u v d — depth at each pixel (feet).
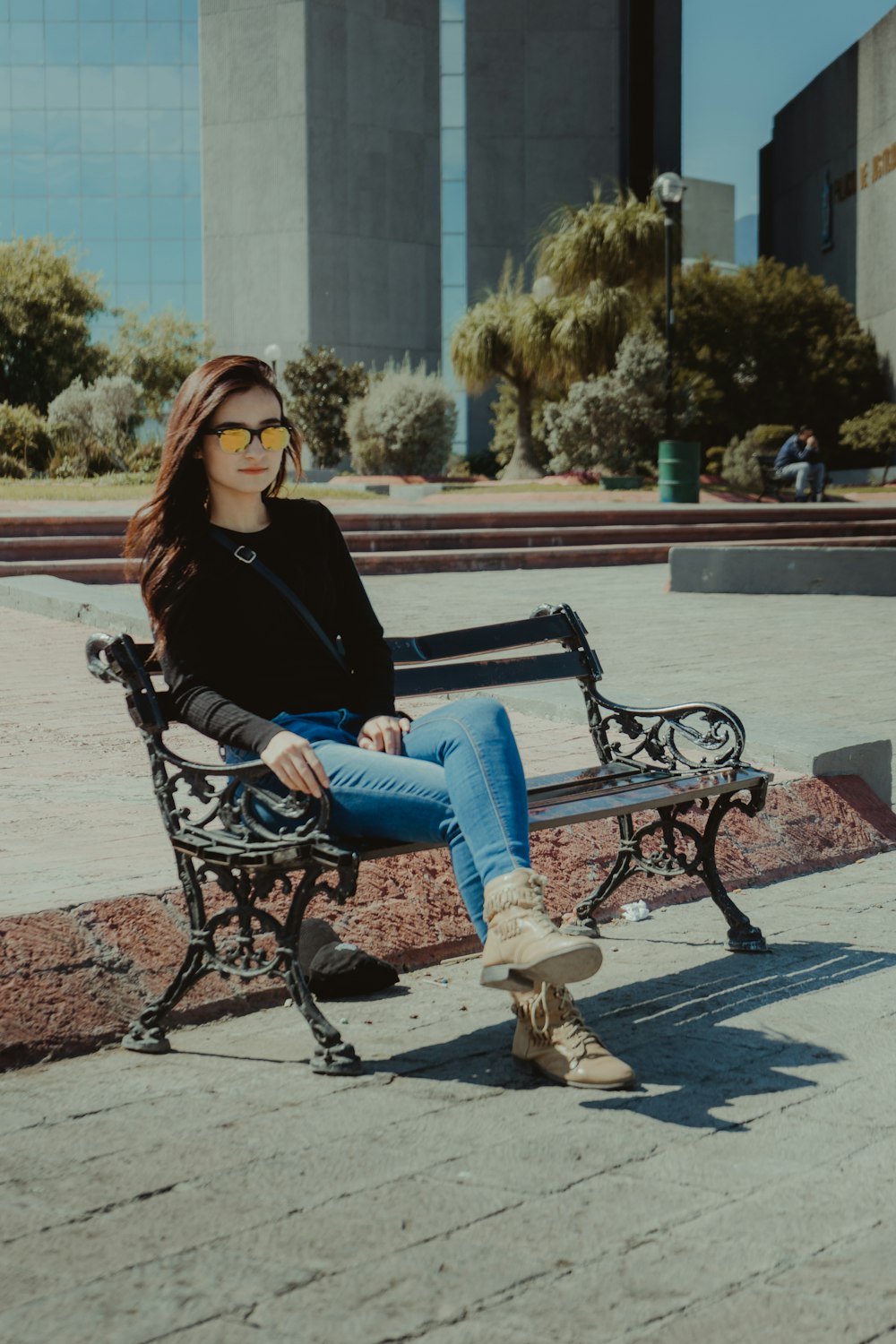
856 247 139.54
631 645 32.07
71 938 10.37
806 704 23.68
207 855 9.32
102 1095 8.98
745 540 65.57
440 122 129.80
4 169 141.90
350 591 10.90
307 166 121.29
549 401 104.63
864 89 135.85
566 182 131.34
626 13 134.72
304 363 106.52
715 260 179.63
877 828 16.35
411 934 12.19
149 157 141.18
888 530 69.15
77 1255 6.77
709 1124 8.42
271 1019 10.67
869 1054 9.66
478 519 62.28
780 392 129.80
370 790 9.38
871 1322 6.10
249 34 122.21
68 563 48.49
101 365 118.42
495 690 21.57
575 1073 9.09
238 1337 6.01
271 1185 7.57
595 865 13.91
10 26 140.87
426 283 128.98
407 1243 6.88
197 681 9.76
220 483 10.20
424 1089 9.10
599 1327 6.06
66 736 19.24
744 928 12.28
